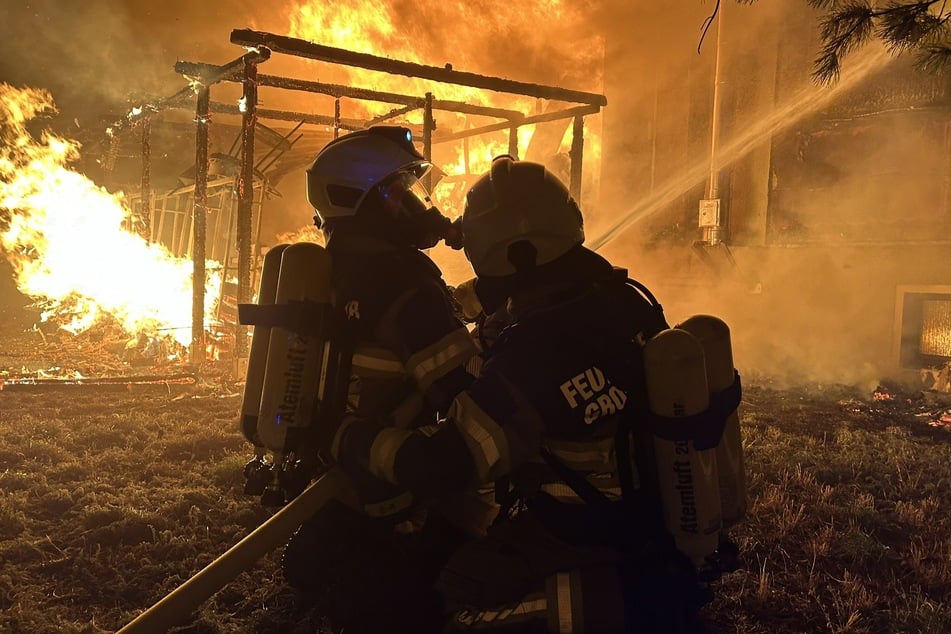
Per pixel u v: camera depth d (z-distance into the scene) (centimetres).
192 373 871
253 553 213
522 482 211
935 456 621
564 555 205
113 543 383
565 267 209
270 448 246
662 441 200
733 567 226
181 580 340
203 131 910
